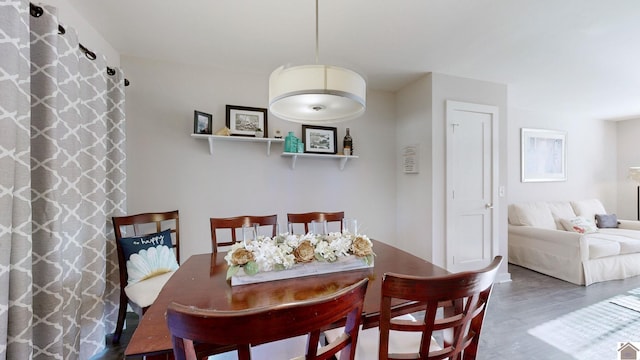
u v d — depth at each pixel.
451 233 3.03
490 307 2.58
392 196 3.57
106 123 2.11
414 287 0.83
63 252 1.57
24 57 1.26
